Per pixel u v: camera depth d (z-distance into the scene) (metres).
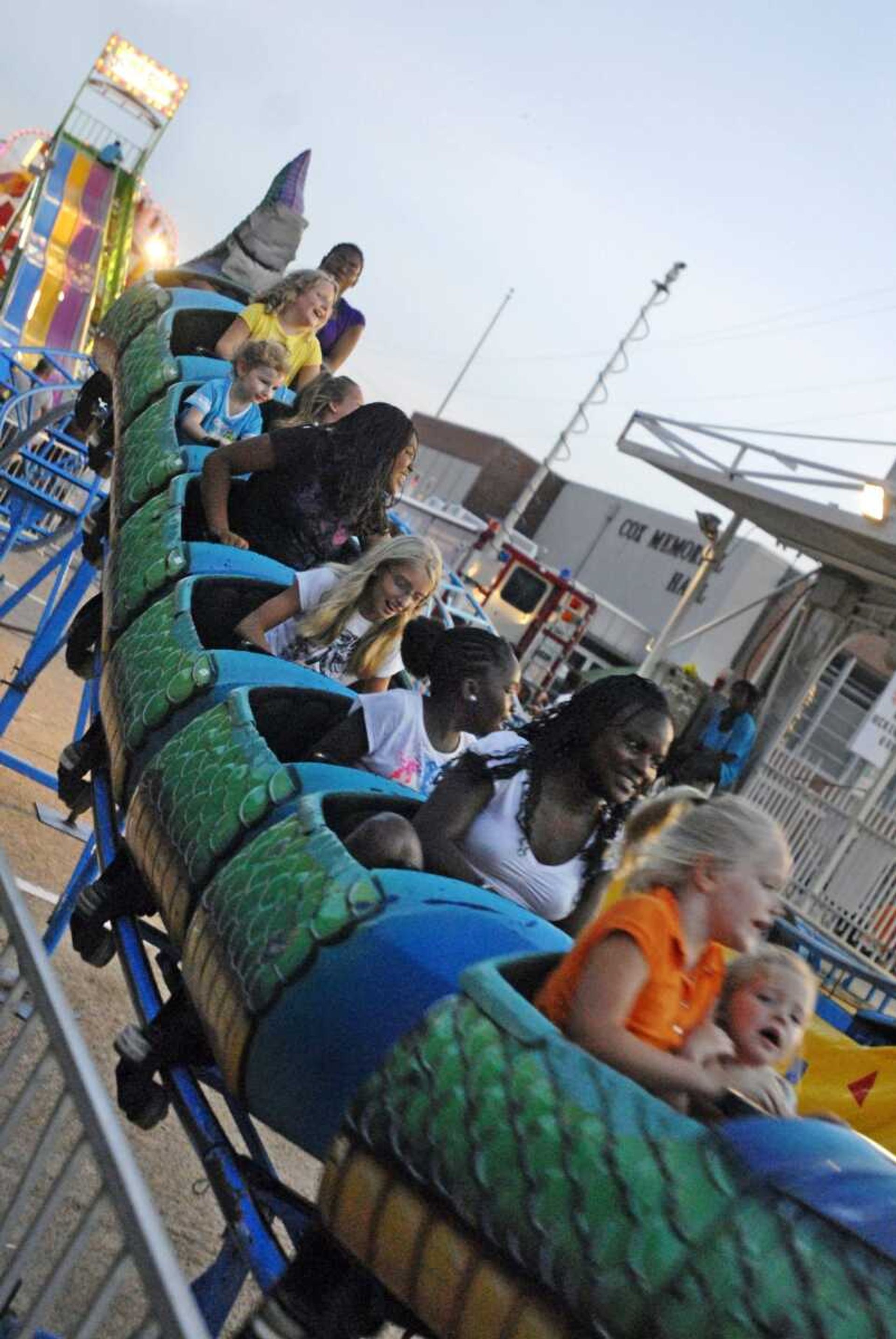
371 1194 2.05
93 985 5.64
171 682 3.74
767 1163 1.72
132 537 4.94
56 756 8.64
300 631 4.12
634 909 2.17
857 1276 1.62
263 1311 2.21
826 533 12.42
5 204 29.28
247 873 2.67
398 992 2.26
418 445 4.94
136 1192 1.55
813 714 15.86
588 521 38.38
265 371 5.62
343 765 3.30
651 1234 1.73
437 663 3.35
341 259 8.31
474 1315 1.88
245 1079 2.49
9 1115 1.98
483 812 2.80
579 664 30.17
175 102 28.38
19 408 10.95
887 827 10.89
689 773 12.17
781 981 2.39
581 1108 1.86
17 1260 1.84
